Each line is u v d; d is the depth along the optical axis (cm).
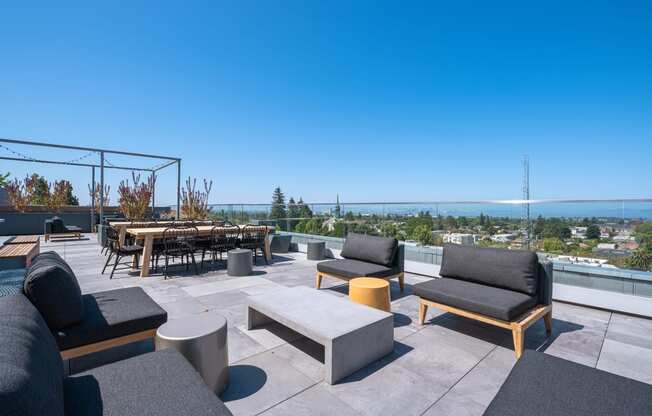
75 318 183
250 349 236
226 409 111
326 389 184
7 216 1073
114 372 134
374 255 390
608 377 131
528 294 260
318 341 197
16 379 78
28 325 118
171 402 114
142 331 203
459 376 200
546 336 267
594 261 374
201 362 166
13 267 378
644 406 112
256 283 437
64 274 181
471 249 302
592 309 342
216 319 190
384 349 224
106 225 671
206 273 500
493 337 262
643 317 313
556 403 114
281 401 172
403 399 175
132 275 483
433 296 275
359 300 283
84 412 107
